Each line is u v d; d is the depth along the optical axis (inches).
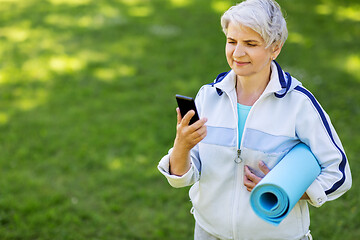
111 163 173.5
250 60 66.5
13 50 292.2
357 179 156.7
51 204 148.1
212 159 73.9
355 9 380.8
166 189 157.5
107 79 253.4
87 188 158.1
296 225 73.1
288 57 278.1
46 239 131.8
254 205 65.2
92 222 140.2
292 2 395.2
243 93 73.4
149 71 264.4
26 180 161.2
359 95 227.8
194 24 346.6
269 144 70.2
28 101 226.7
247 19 63.4
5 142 187.2
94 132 196.5
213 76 257.9
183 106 64.6
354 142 183.2
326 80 246.4
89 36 320.5
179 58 283.3
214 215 75.7
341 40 312.5
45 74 258.4
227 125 73.2
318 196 67.7
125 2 402.9
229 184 73.5
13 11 372.2
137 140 189.8
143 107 221.5
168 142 188.9
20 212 142.4
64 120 207.8
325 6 387.2
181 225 139.3
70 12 370.9
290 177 63.8
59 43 306.0
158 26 339.9
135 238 134.1
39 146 184.4
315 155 69.2
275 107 70.4
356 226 135.0
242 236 74.3
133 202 150.9
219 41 311.3
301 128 68.9
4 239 130.3
